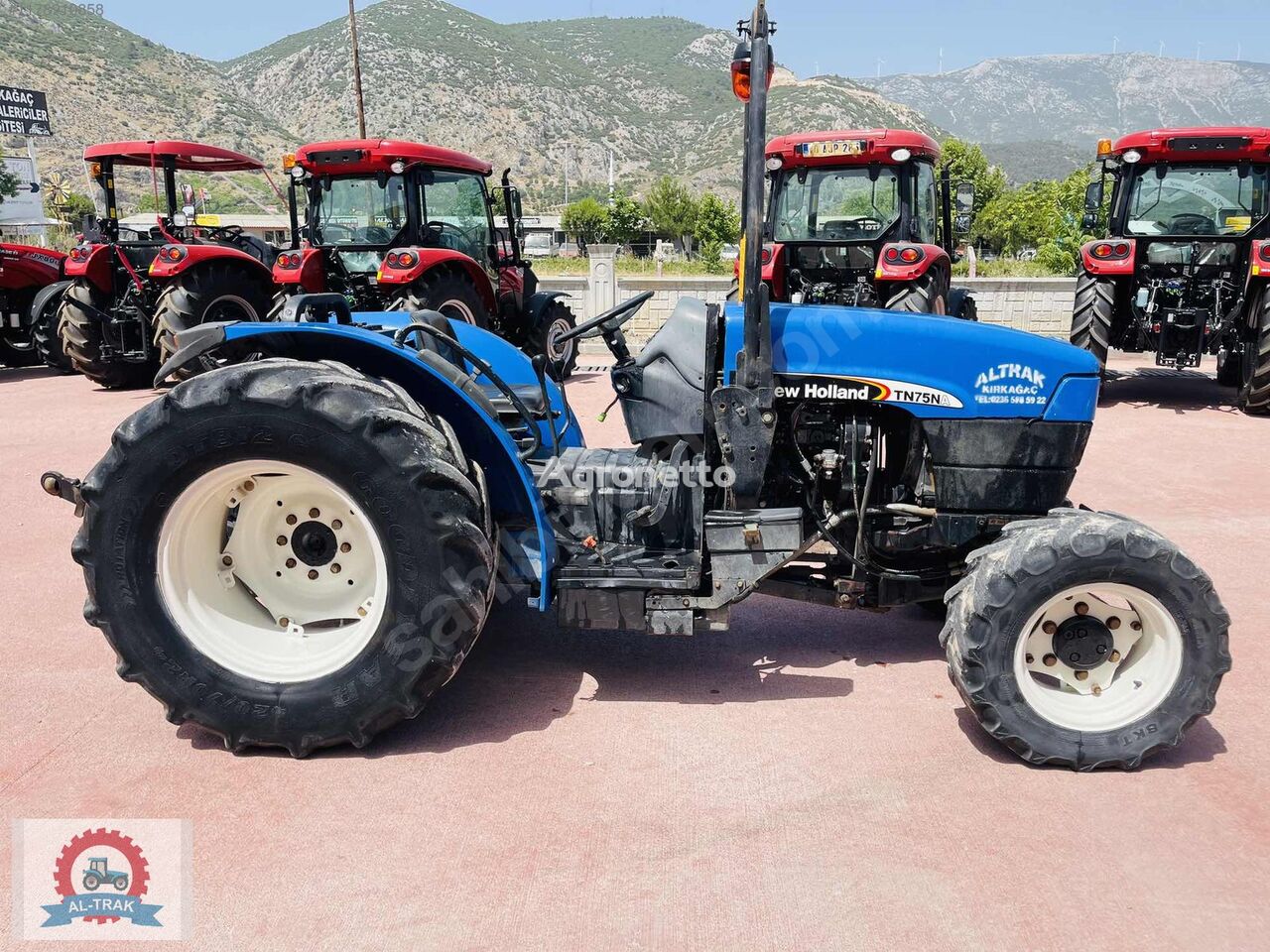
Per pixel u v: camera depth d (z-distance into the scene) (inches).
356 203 365.1
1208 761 116.4
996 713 112.2
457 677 137.5
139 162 414.6
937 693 133.8
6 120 1537.9
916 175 365.4
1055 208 1278.3
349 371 116.3
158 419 110.6
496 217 408.8
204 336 118.8
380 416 109.2
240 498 119.3
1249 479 255.4
